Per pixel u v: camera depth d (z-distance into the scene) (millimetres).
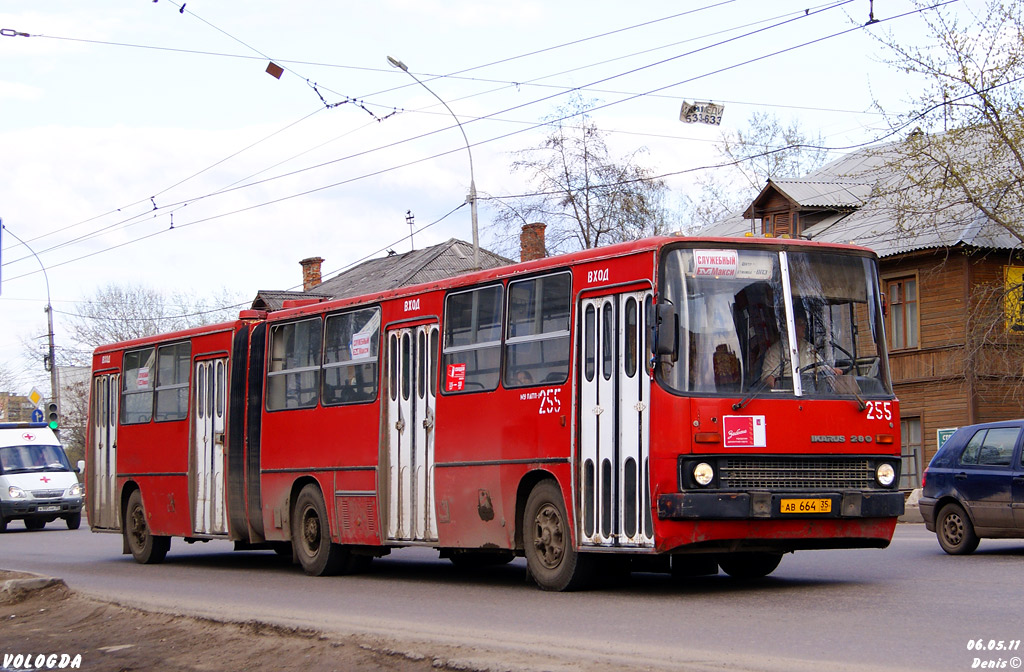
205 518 18312
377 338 15039
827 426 11164
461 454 13445
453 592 12711
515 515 12641
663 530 10719
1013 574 12562
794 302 11414
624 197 42250
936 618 9086
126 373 20812
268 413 17094
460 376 13578
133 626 11258
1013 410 33281
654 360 10859
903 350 35062
